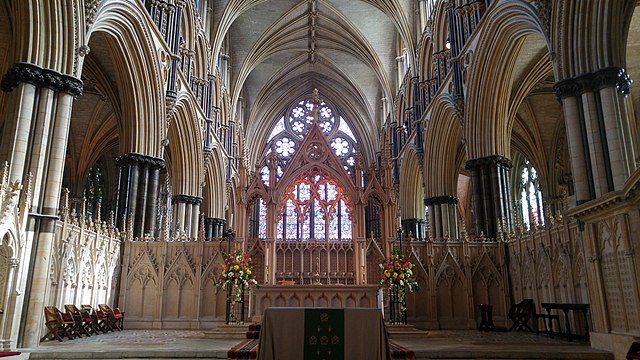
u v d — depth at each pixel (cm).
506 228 1766
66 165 2736
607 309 1022
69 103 1231
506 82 1852
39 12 1195
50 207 1151
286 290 1434
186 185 2472
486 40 1784
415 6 2892
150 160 1881
